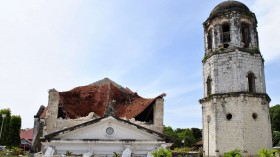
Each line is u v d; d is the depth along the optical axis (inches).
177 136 3152.1
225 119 1401.3
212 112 1449.3
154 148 841.5
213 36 1552.7
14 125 2349.9
